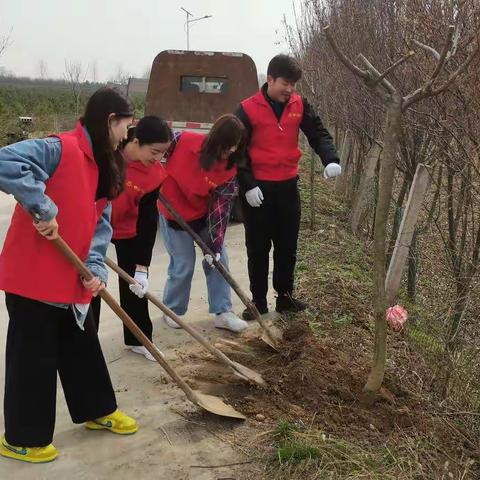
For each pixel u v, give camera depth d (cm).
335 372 333
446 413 311
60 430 293
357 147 795
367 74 261
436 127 377
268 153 399
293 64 376
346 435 287
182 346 386
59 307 249
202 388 331
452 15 325
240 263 580
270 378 334
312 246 621
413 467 267
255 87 816
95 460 270
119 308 269
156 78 820
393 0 452
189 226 386
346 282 507
